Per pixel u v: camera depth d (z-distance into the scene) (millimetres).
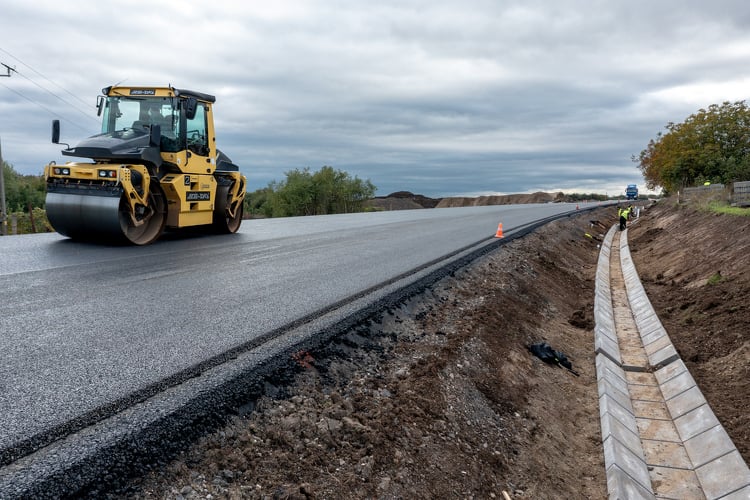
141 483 2846
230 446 3381
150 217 10938
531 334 8898
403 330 6512
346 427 3996
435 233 16859
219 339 4875
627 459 5680
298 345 4914
